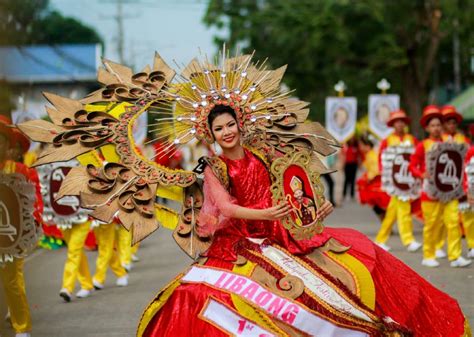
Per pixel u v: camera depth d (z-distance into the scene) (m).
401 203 13.56
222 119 6.06
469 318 8.54
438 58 37.56
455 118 12.45
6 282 7.85
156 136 6.57
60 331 8.55
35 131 6.37
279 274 5.84
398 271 6.50
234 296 5.68
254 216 5.88
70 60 28.83
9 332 8.45
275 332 5.59
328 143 6.86
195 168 6.19
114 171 6.18
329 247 6.27
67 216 10.07
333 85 36.47
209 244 6.10
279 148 6.61
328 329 5.64
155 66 6.85
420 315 6.36
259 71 6.68
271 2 34.81
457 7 31.53
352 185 25.09
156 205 6.18
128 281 11.62
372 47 32.84
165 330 5.81
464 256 12.92
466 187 11.62
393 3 31.86
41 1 17.06
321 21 31.83
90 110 6.75
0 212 7.63
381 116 24.84
